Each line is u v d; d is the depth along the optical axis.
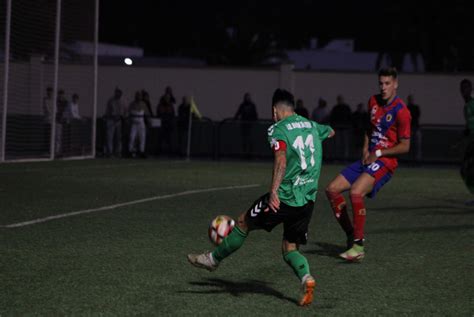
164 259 20.52
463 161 30.17
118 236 24.03
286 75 79.06
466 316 15.38
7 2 51.19
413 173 55.12
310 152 16.33
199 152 66.62
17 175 44.34
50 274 18.42
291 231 16.66
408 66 141.88
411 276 19.06
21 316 14.75
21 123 60.31
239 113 66.50
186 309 15.46
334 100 79.00
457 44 134.25
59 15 56.56
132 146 64.62
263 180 45.03
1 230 24.77
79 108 71.81
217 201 34.00
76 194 35.41
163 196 35.41
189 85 80.56
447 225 28.06
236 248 16.67
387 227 27.50
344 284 18.08
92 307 15.46
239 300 16.31
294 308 15.74
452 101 77.56
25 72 60.69
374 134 22.22
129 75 80.69
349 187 22.17
